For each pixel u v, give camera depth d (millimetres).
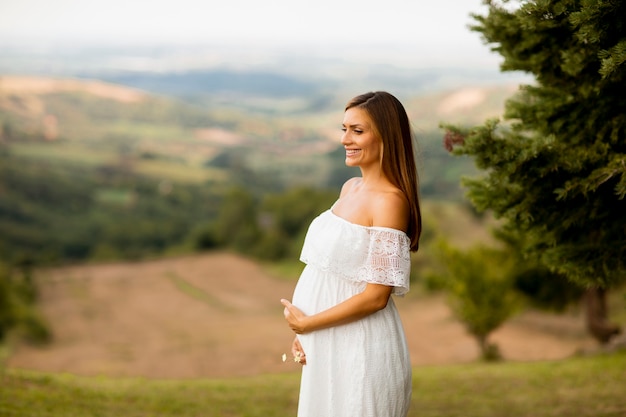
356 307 2316
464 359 20422
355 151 2457
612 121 3812
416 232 2484
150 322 35719
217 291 48844
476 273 15594
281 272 56719
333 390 2359
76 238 85000
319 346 2387
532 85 4348
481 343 16781
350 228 2365
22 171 116812
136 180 126062
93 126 190125
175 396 7371
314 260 2422
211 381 9758
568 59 3646
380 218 2346
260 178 137125
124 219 95875
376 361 2348
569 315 24750
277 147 184625
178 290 48938
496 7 4129
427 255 36656
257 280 53844
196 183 128875
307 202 67250
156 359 23250
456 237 47844
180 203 110688
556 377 8938
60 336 31531
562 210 3795
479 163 3785
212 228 68312
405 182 2436
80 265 63188
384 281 2299
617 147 3818
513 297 15633
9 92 196500
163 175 136000
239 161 152000
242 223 67062
